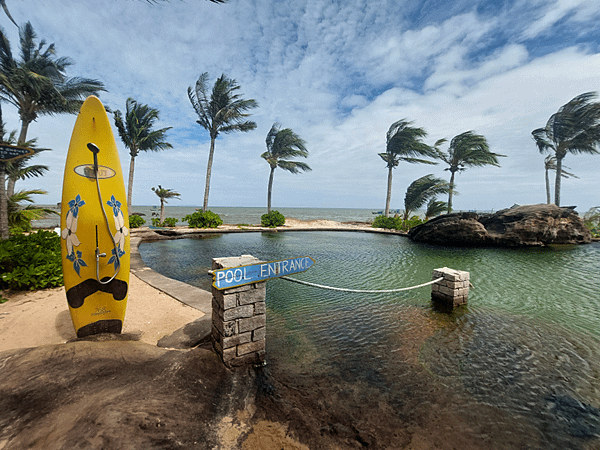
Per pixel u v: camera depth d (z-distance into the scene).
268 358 4.41
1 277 6.12
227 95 28.11
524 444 2.92
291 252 14.97
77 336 4.11
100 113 4.13
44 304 5.71
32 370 2.88
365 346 4.97
